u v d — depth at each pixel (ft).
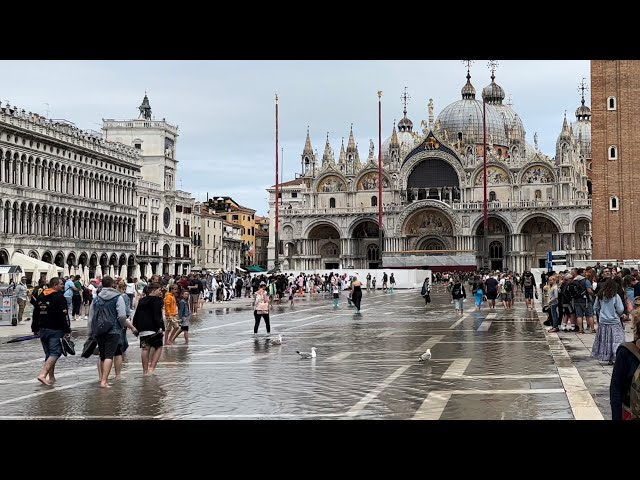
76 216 339.16
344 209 534.37
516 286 383.45
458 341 115.03
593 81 290.97
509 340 115.75
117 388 72.74
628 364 34.73
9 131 281.33
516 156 569.23
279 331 138.10
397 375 78.74
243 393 68.74
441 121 593.83
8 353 108.17
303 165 605.73
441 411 59.00
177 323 115.24
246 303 257.96
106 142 378.53
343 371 82.38
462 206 506.89
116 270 381.40
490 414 57.36
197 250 537.24
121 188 392.68
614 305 86.53
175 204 482.69
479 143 577.84
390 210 525.75
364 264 543.80
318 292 362.53
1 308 162.09
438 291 369.09
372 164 539.70
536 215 489.67
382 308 216.33
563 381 71.92
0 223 275.39
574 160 534.78
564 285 129.39
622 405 34.76
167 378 78.84
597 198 289.94
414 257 508.94
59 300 76.69
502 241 512.63
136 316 82.23
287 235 551.18
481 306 220.84
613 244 288.30
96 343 74.54
